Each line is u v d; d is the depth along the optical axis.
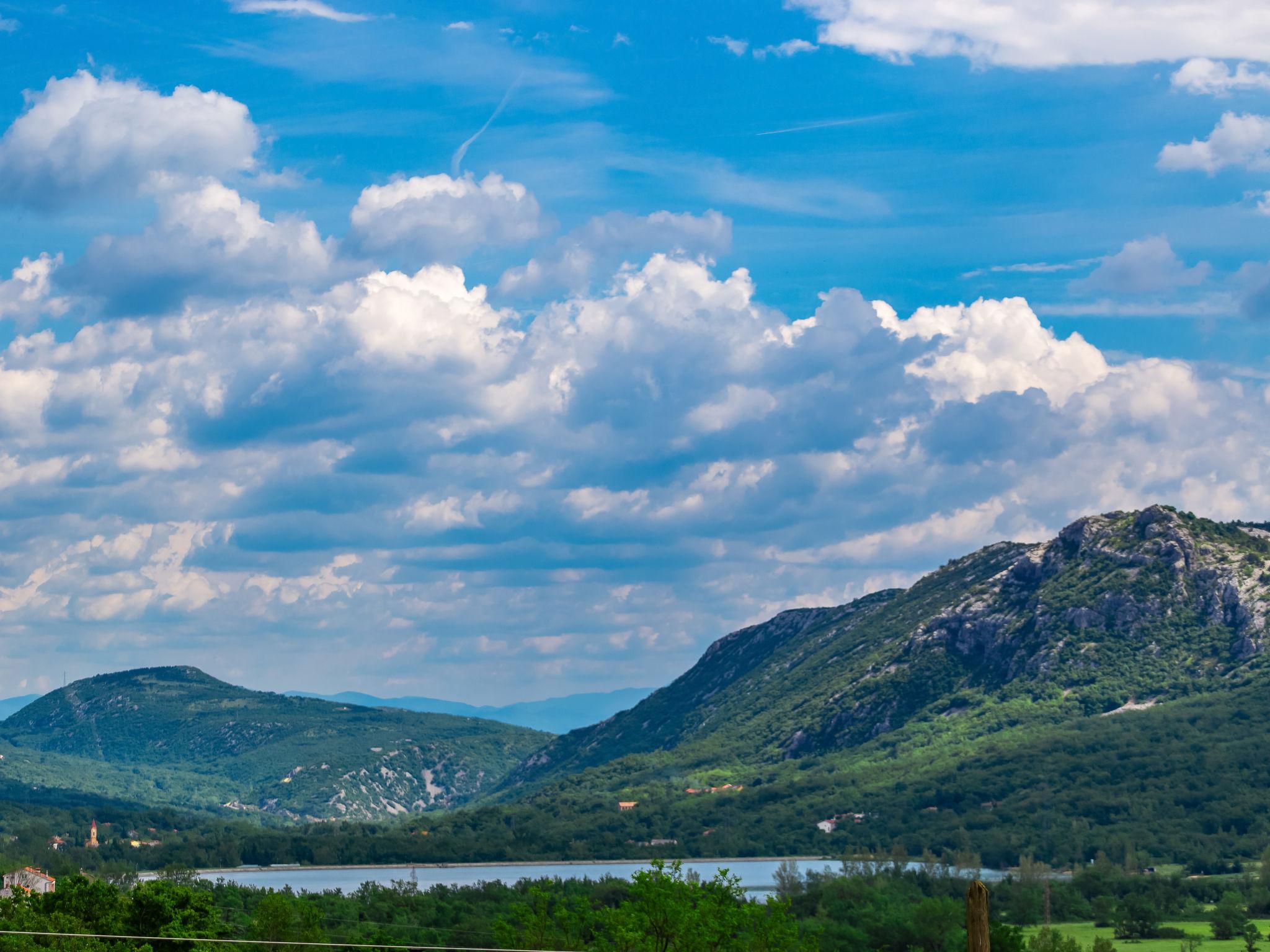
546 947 169.38
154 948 141.50
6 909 145.25
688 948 145.75
